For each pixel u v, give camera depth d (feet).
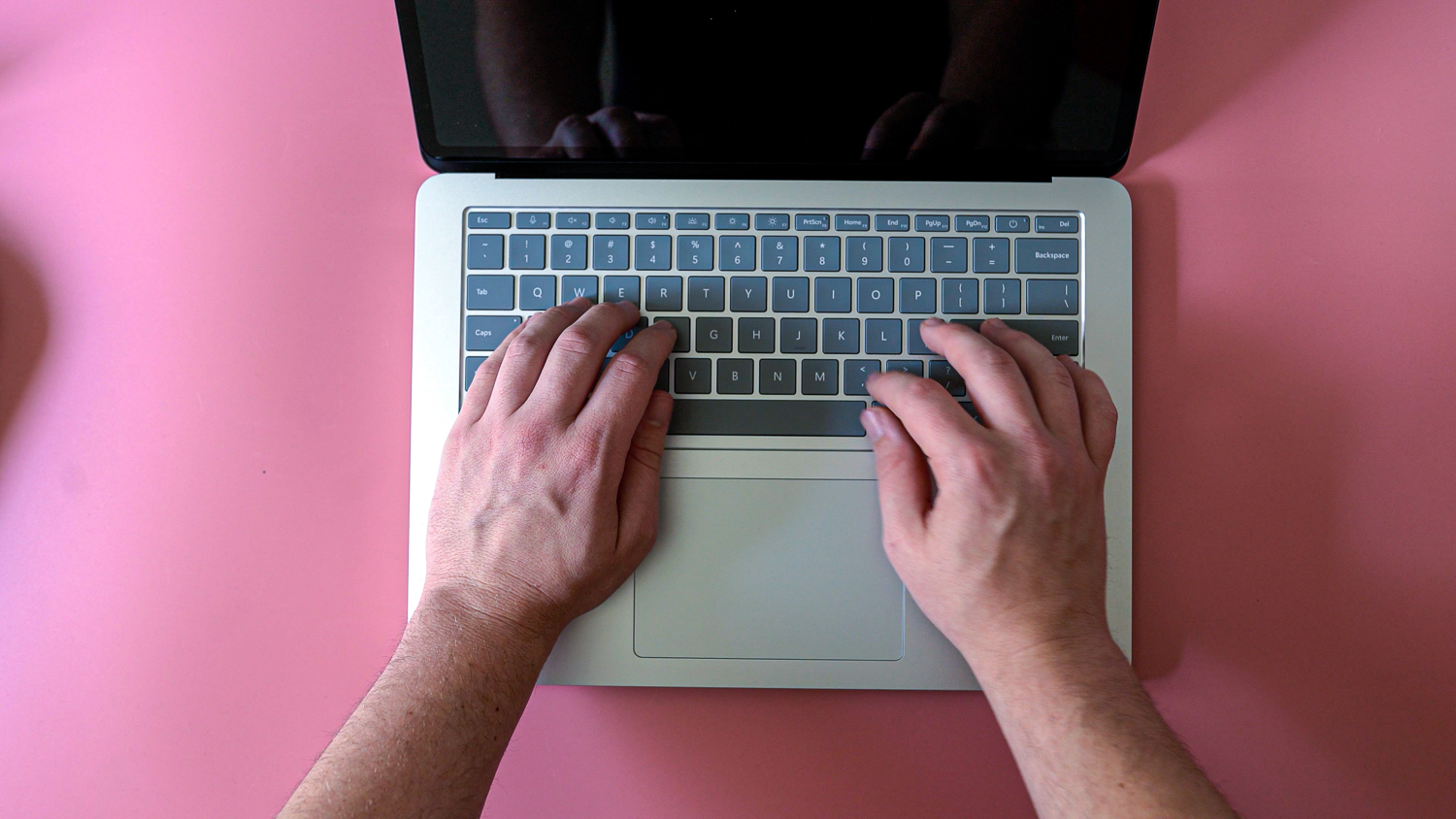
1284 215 1.72
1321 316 1.70
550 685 1.70
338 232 1.77
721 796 1.68
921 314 1.62
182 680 1.72
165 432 1.74
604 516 1.43
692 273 1.63
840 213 1.63
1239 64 1.75
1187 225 1.73
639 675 1.57
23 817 1.70
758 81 1.61
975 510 1.35
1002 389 1.43
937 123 1.61
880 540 1.57
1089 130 1.60
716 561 1.58
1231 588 1.67
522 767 1.69
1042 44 1.60
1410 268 1.70
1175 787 1.11
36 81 1.80
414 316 1.63
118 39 1.80
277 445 1.74
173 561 1.73
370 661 1.71
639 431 1.56
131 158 1.78
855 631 1.57
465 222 1.64
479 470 1.45
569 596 1.42
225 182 1.77
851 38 1.60
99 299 1.77
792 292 1.62
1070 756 1.19
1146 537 1.68
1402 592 1.66
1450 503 1.66
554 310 1.58
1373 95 1.73
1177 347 1.71
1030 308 1.62
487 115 1.61
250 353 1.75
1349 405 1.69
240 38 1.80
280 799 1.70
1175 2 1.77
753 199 1.63
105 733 1.71
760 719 1.69
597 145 1.63
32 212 1.78
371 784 1.15
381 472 1.74
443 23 1.59
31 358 1.76
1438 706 1.64
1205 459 1.69
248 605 1.72
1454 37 1.73
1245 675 1.66
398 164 1.78
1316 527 1.68
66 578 1.73
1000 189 1.63
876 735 1.68
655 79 1.61
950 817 1.67
